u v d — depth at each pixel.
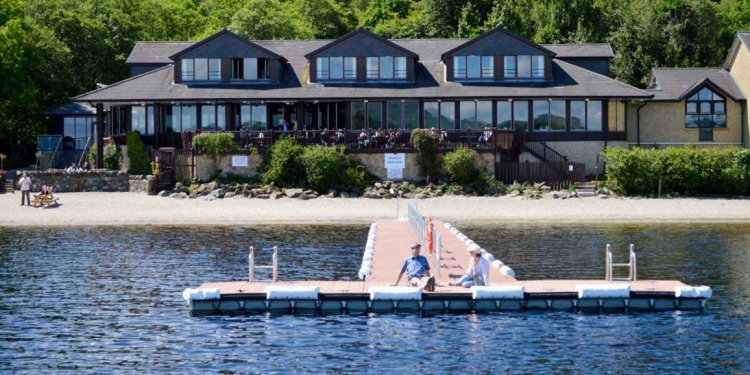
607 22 177.38
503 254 72.69
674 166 107.75
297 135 113.00
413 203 103.94
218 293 53.59
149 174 115.25
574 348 45.25
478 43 121.38
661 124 126.12
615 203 104.19
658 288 54.53
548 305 53.81
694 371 41.44
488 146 111.69
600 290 53.59
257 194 108.44
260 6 180.50
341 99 118.31
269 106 122.50
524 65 121.44
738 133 126.25
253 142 112.56
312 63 122.31
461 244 73.50
